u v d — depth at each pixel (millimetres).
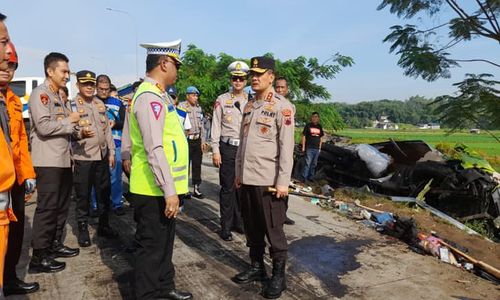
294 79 14852
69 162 3570
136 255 2734
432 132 72188
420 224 5453
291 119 3041
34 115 3289
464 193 6594
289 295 3135
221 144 4520
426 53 6465
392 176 7707
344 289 3252
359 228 4984
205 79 15594
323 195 7219
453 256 4070
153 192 2619
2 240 1824
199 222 5141
